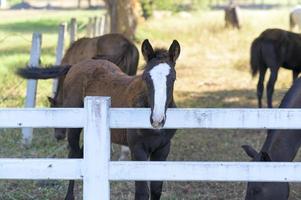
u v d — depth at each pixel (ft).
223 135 37.70
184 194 26.17
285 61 43.65
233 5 87.97
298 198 26.21
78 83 24.27
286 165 17.07
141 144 20.62
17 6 143.33
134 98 20.81
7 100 41.52
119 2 73.05
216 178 17.19
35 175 17.43
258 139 36.78
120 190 26.45
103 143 17.29
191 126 17.46
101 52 33.58
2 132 35.76
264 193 19.65
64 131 29.43
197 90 52.34
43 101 41.91
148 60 19.45
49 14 116.98
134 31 74.23
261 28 82.12
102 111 17.19
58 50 39.17
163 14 96.43
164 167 17.26
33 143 33.55
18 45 72.23
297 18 76.74
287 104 23.02
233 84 55.47
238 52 73.15
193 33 80.94
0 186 26.50
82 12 120.88
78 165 17.40
